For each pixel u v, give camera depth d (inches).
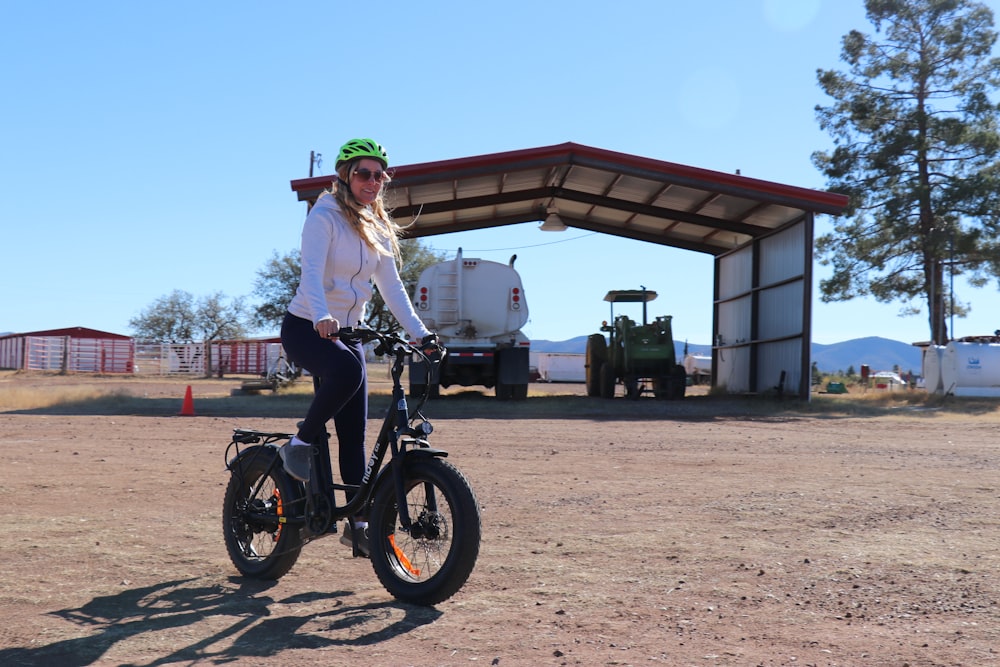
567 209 1149.7
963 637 143.2
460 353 831.7
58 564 186.1
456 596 164.7
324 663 128.0
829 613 156.6
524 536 219.9
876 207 1635.1
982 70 1614.2
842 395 1246.3
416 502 162.2
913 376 1801.2
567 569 186.1
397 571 162.1
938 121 1577.3
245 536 181.9
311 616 151.3
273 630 143.3
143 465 348.8
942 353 1152.2
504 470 347.9
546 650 134.7
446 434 510.3
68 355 2010.3
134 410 711.7
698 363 1802.4
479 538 153.3
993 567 190.4
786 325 973.2
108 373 1977.1
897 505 268.5
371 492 164.9
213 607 156.3
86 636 139.3
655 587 172.7
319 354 163.2
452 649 134.7
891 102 1637.6
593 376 1051.3
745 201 946.1
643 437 511.8
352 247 170.2
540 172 951.6
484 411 731.4
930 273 1604.3
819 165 1684.3
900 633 145.1
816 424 659.4
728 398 1012.5
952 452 444.1
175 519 235.8
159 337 2992.1
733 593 168.9
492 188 991.6
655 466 366.3
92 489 285.6
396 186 842.2
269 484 184.1
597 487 303.0
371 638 139.6
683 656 132.7
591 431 549.6
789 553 202.8
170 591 167.2
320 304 160.7
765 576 182.1
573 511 255.8
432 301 853.8
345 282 171.2
